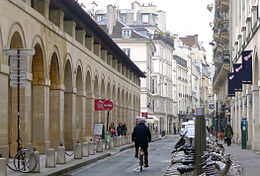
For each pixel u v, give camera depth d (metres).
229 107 53.72
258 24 26.69
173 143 50.06
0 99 19.78
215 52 69.44
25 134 22.78
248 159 22.77
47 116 26.45
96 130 31.02
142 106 82.75
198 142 12.09
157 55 96.06
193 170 11.54
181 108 124.00
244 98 36.31
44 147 25.84
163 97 100.81
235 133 45.00
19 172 16.66
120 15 100.69
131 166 20.78
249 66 28.98
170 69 108.31
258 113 29.30
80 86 35.41
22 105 22.78
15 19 21.27
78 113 35.31
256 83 29.48
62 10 29.73
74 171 18.80
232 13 48.53
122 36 82.19
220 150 13.12
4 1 19.97
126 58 55.47
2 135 19.95
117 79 52.84
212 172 9.03
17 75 17.39
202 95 160.88
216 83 72.44
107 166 20.97
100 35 40.25
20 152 16.92
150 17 100.44
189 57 136.38
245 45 34.38
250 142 33.03
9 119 23.75
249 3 34.56
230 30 48.88
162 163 22.27
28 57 22.97
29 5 23.47
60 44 29.09
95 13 94.38
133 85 66.00
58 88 28.98
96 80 41.69
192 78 141.00
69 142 32.09
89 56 37.91
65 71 32.03
